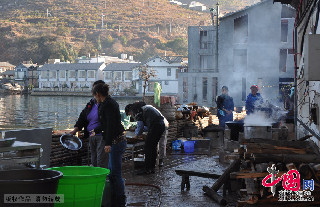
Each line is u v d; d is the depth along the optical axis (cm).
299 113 1068
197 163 1050
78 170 521
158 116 918
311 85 881
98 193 483
